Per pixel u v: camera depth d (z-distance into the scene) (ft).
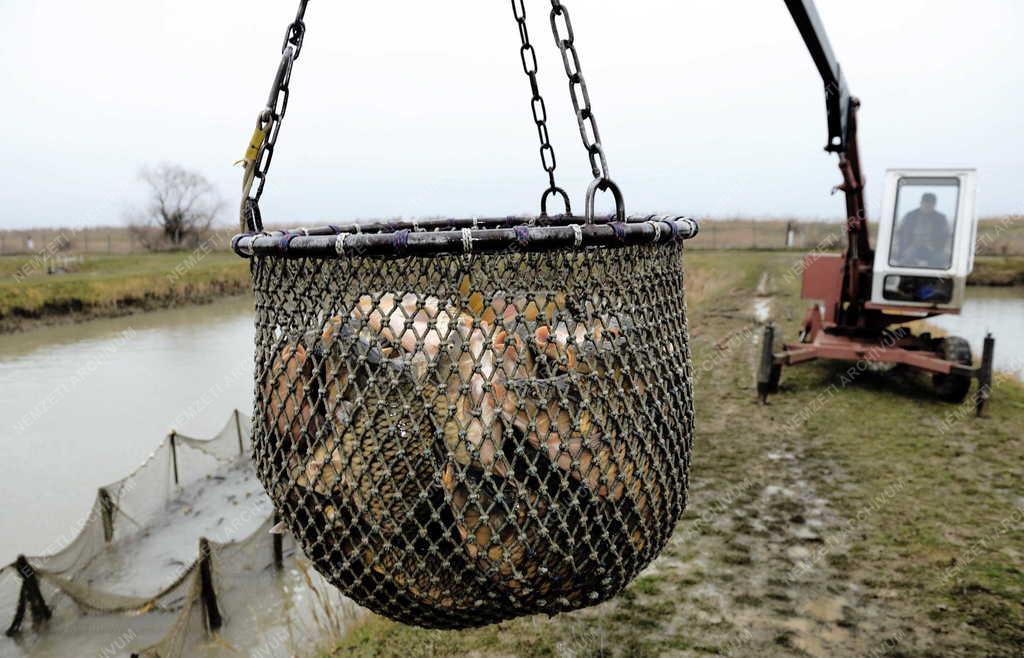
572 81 5.51
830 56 21.35
